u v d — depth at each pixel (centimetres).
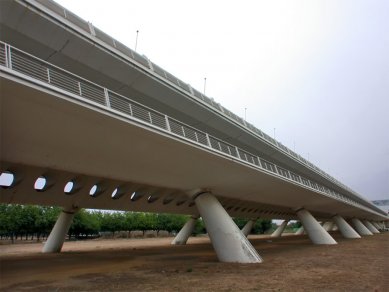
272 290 1193
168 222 8175
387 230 10931
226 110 2891
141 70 1942
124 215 7694
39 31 1559
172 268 1827
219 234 2134
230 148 2262
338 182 6488
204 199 2277
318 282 1358
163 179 2070
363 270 1723
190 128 2019
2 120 1215
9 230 5394
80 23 1734
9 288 1252
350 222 7881
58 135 1388
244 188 2702
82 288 1241
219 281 1380
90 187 2394
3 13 1445
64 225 3162
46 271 1744
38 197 2241
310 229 4078
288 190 3238
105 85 1892
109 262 2181
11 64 1109
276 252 2909
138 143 1611
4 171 1875
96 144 1523
